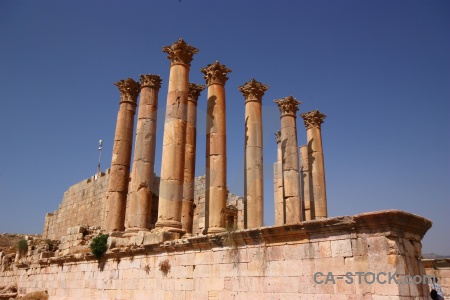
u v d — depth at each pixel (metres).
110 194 23.53
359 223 10.48
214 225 19.72
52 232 45.72
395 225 10.04
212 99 21.97
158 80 23.97
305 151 30.84
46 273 25.33
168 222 17.61
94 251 20.02
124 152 24.48
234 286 13.28
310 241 11.62
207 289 14.16
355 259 10.47
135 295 17.30
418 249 10.78
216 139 21.31
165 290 15.87
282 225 12.09
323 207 27.92
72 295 21.66
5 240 48.06
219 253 14.14
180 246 15.59
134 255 18.08
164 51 20.72
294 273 11.77
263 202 22.12
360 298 10.12
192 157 24.25
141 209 20.50
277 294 12.02
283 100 27.89
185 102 19.72
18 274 29.19
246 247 13.34
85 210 39.81
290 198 25.36
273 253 12.49
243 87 24.78
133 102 25.88
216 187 20.47
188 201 23.22
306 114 30.53
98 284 19.80
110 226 22.73
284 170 26.25
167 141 18.78
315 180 28.50
